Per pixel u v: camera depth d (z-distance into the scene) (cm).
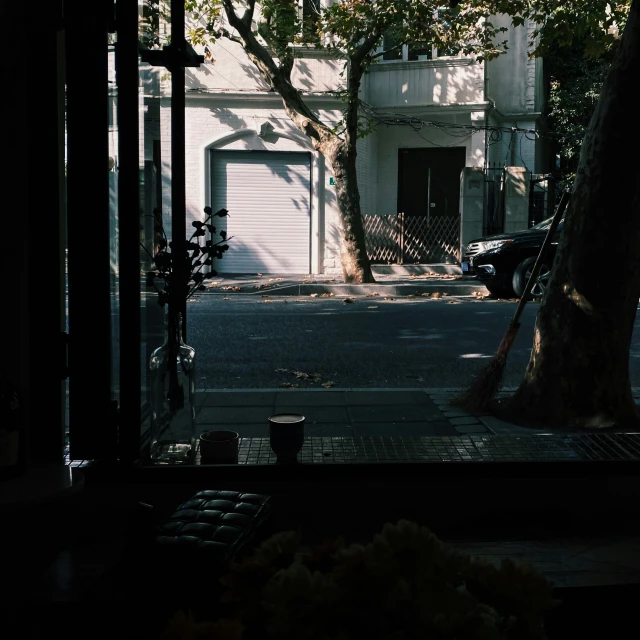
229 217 1905
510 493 366
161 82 446
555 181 2245
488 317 1152
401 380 729
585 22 1210
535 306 1288
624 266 509
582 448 417
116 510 354
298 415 393
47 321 350
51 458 356
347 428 521
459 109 2028
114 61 371
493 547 334
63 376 355
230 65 1850
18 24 332
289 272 1925
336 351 873
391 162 2131
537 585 117
